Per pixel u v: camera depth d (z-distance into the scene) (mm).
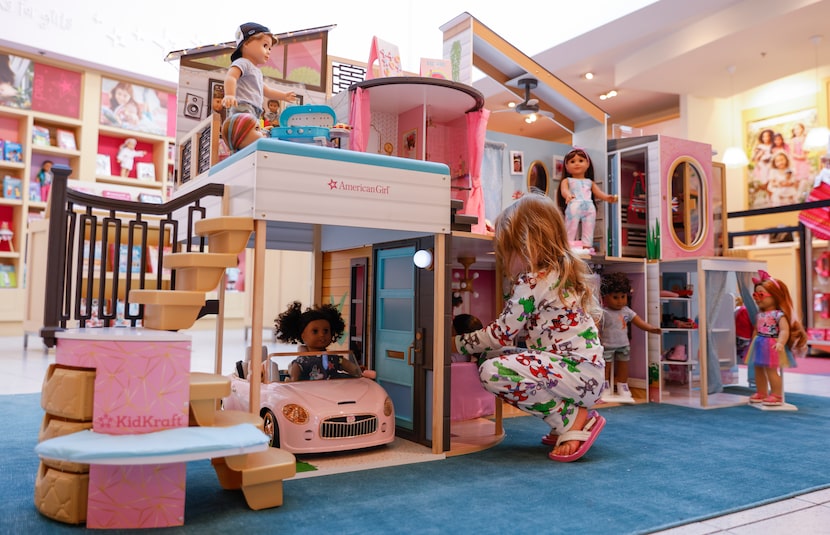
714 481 2484
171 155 9719
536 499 2232
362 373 3238
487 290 4633
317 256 4480
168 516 1923
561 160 5234
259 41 3578
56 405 2020
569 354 2848
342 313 4254
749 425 3715
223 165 2908
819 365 7223
